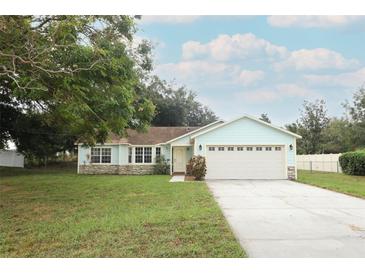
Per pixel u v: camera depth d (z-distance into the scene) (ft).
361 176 76.48
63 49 33.40
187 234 21.42
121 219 26.17
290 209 31.55
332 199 38.58
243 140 70.79
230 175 70.23
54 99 39.29
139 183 57.57
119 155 89.10
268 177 70.13
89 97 39.93
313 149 133.80
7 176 74.84
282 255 17.65
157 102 129.80
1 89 49.26
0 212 30.89
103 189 48.62
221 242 19.62
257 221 25.88
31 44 30.07
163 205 33.17
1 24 28.22
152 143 90.27
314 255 17.65
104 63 36.37
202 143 70.90
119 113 42.11
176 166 92.07
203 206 32.17
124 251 18.24
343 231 22.58
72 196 41.32
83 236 21.30
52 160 123.85
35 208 32.91
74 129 53.06
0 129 81.76
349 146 124.26
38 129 83.25
